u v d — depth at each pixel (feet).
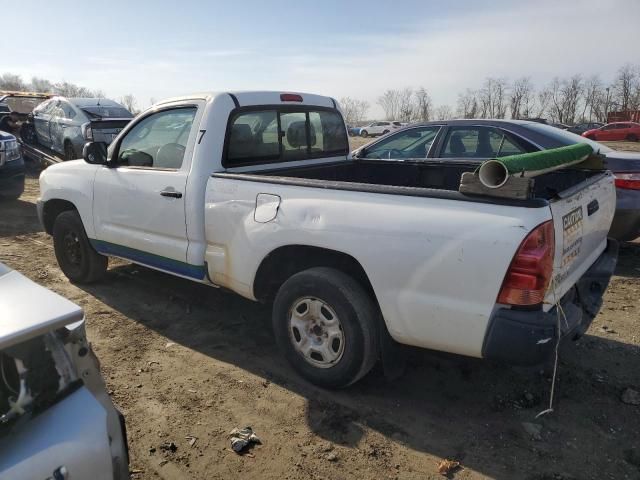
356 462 9.00
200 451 9.21
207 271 12.76
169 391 11.05
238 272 11.96
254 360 12.44
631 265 20.07
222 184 12.09
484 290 8.66
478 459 9.11
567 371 12.07
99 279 17.10
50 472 5.05
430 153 21.59
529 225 8.25
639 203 18.76
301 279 10.87
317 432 9.79
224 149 12.80
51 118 42.11
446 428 9.96
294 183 10.93
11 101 51.83
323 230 10.27
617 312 15.52
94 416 5.58
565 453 9.29
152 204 13.52
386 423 10.08
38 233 24.20
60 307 5.68
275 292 12.47
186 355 12.62
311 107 15.60
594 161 12.48
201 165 12.52
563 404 10.78
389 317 9.82
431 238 9.04
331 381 10.82
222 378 11.60
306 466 8.89
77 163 16.24
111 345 13.02
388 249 9.50
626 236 19.56
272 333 13.91
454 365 12.27
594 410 10.58
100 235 15.39
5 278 6.31
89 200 15.47
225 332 13.91
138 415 10.19
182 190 12.73
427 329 9.43
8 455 4.89
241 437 9.55
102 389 6.12
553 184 13.11
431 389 11.30
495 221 8.49
